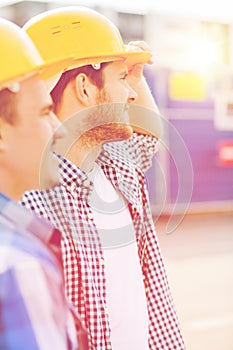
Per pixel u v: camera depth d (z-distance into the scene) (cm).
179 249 948
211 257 898
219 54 1116
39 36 185
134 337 190
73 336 100
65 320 92
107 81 187
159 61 1070
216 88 1147
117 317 187
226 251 937
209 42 1098
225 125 1171
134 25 1006
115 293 187
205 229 1100
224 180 1181
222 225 1136
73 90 183
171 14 1054
